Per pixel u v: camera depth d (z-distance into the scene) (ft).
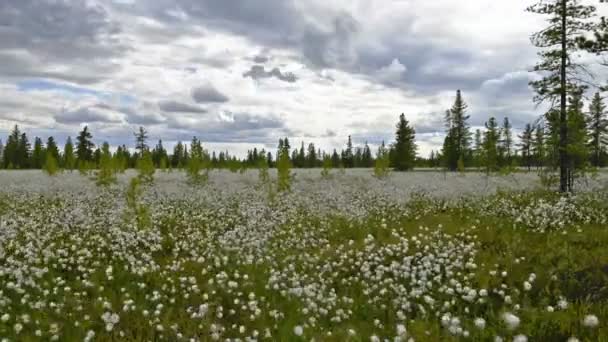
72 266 32.58
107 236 40.50
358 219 50.55
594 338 16.57
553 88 72.59
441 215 51.80
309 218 53.67
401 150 211.20
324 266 31.12
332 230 46.19
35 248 34.27
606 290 21.52
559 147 70.90
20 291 23.67
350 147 328.70
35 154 255.70
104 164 96.68
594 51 61.11
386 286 27.50
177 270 31.04
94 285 27.17
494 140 145.48
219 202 68.33
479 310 22.72
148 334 20.93
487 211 52.75
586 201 55.62
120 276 29.53
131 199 54.70
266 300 25.94
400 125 214.07
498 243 35.65
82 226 44.39
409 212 55.52
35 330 20.56
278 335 20.90
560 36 70.54
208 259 34.37
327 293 27.35
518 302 22.84
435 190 80.79
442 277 28.32
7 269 27.12
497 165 144.46
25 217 53.11
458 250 31.96
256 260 33.76
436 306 23.25
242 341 20.76
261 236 41.88
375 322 21.31
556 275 25.12
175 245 39.09
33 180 114.62
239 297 26.55
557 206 48.52
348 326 22.02
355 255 35.01
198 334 21.36
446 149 204.74
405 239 34.91
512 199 64.34
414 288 25.12
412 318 23.07
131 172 164.35
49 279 28.43
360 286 28.27
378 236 41.24
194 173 111.96
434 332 19.70
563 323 18.02
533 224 41.86
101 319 22.43
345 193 82.38
